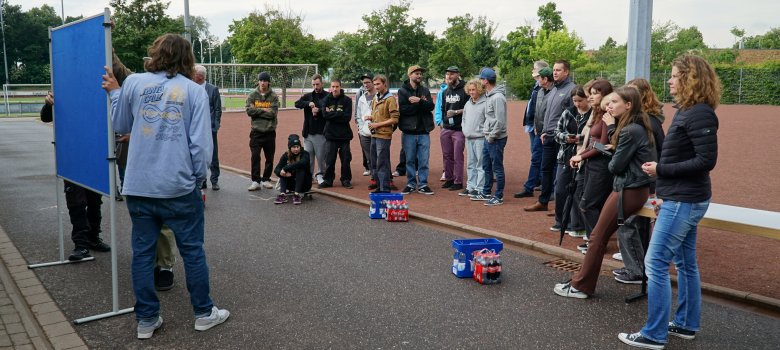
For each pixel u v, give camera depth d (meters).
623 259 5.34
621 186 4.61
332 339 4.15
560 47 59.69
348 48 52.50
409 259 6.05
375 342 4.10
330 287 5.21
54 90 5.50
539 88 9.19
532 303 4.84
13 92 50.16
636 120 4.57
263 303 4.85
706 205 3.95
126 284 5.31
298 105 10.27
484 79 8.63
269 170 10.38
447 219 7.71
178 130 4.08
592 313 4.62
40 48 87.44
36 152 16.22
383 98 9.27
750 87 41.25
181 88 4.10
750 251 6.17
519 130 21.61
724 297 4.94
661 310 3.96
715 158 3.75
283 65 35.47
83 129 4.89
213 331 4.30
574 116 6.70
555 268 5.77
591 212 5.67
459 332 4.26
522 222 7.53
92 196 6.15
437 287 5.21
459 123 9.79
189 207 4.18
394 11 49.31
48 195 9.68
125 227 7.43
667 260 3.97
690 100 3.79
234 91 35.09
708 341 4.13
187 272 4.25
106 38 4.29
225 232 7.19
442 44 53.31
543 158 8.07
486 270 5.25
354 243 6.68
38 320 4.51
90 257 6.03
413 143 9.55
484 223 7.49
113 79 4.28
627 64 7.83
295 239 6.86
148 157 4.05
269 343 4.10
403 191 9.72
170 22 32.28
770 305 4.68
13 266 5.80
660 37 54.50
